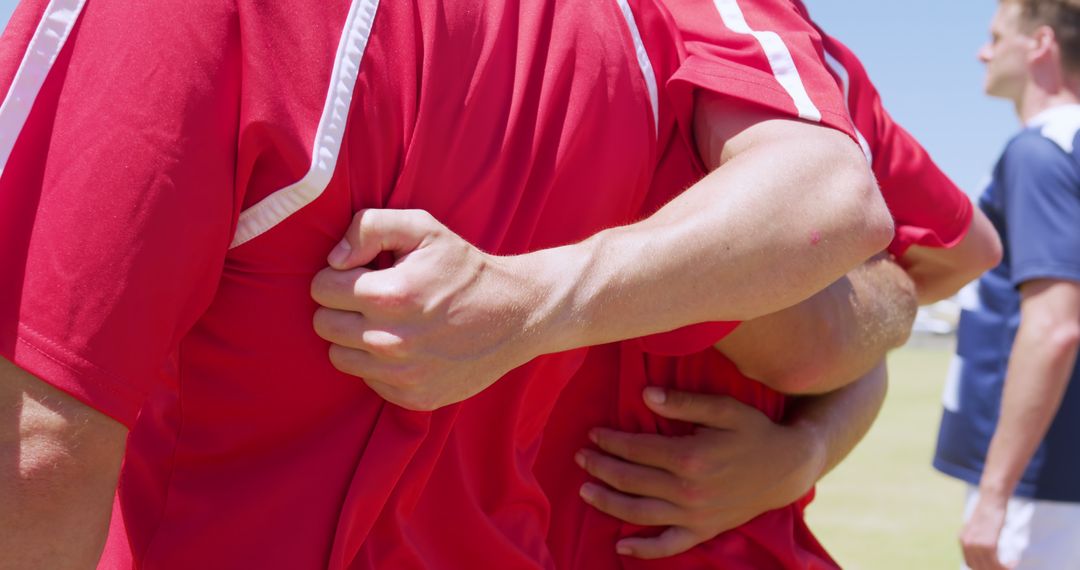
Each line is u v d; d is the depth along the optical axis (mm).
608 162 1097
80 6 875
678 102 1174
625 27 1150
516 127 1044
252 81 885
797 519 1566
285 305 953
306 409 986
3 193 835
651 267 1003
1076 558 3094
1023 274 3020
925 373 18875
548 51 1072
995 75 3439
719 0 1230
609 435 1364
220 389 975
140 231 834
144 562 976
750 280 1030
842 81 1462
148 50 855
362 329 936
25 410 821
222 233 891
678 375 1377
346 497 971
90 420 835
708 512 1383
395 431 1002
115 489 888
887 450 9141
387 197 969
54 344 816
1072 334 2959
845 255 1063
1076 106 3158
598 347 1354
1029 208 3053
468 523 1091
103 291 826
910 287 1523
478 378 972
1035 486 3090
